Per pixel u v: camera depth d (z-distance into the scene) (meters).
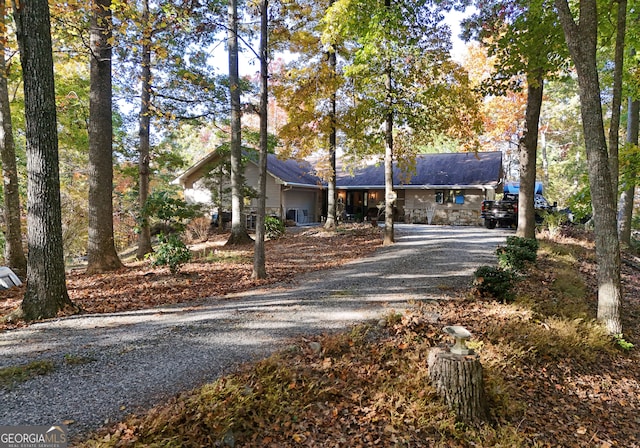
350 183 24.39
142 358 4.25
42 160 5.70
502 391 4.22
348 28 9.91
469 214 21.70
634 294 9.13
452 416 3.78
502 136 28.84
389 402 3.78
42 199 5.75
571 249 11.71
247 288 7.82
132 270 9.77
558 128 31.64
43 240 5.78
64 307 5.96
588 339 5.93
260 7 8.30
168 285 8.01
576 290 8.00
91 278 8.84
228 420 3.09
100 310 6.25
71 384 3.61
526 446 3.64
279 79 12.73
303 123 13.91
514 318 5.91
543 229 15.37
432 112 11.19
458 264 9.40
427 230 16.94
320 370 4.16
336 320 5.62
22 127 13.89
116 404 3.27
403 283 7.76
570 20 6.27
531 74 9.30
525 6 9.23
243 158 18.50
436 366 4.05
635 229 19.06
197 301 6.91
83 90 14.69
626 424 4.42
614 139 7.05
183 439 2.87
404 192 23.61
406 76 10.91
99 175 9.69
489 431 3.72
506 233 15.56
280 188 21.89
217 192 19.92
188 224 17.80
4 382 3.60
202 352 4.45
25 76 5.56
